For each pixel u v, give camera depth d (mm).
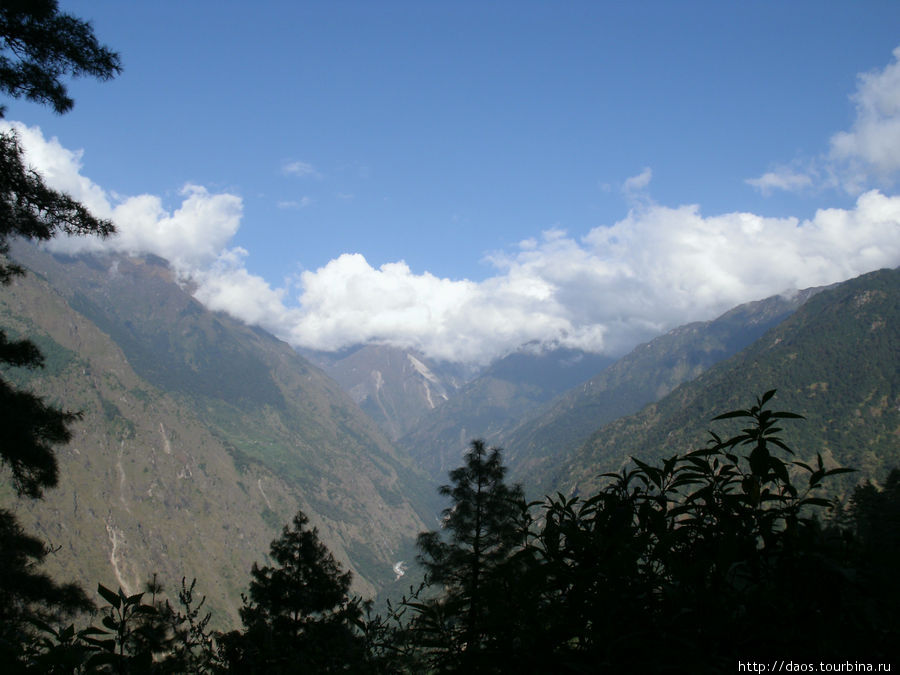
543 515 2000
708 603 1451
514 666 1634
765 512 1649
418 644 1990
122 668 1916
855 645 1334
